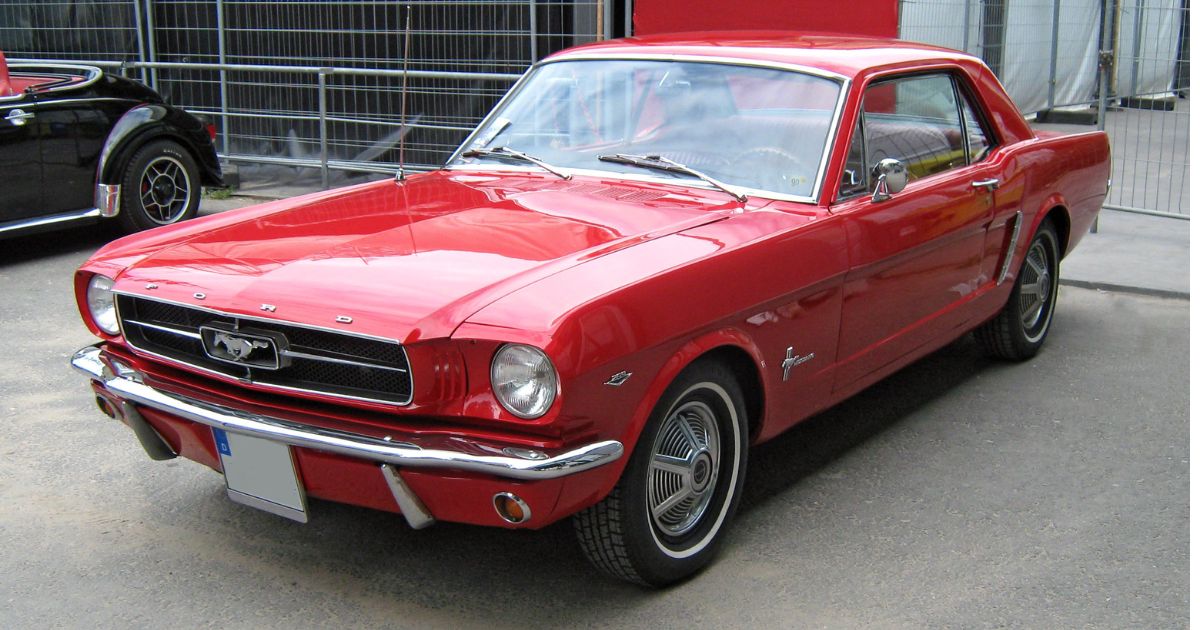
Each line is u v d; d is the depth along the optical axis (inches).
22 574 133.0
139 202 314.8
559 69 178.7
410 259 124.3
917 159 169.5
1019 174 191.6
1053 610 125.8
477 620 123.8
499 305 110.3
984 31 444.8
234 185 404.2
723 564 136.7
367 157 405.4
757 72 161.5
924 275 167.2
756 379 139.1
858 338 154.8
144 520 147.9
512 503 110.7
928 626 122.3
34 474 161.5
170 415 127.0
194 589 130.3
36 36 470.0
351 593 129.6
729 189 149.8
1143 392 197.2
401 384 112.5
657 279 118.5
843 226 145.8
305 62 407.8
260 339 118.1
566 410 107.8
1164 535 143.9
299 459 118.0
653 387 118.9
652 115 163.2
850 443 175.0
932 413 187.6
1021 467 165.5
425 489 113.1
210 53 426.6
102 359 135.8
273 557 138.3
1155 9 459.8
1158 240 309.4
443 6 381.1
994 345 209.6
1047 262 215.2
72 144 297.0
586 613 125.3
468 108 384.5
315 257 126.9
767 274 132.6
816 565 136.3
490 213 141.9
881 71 163.0
